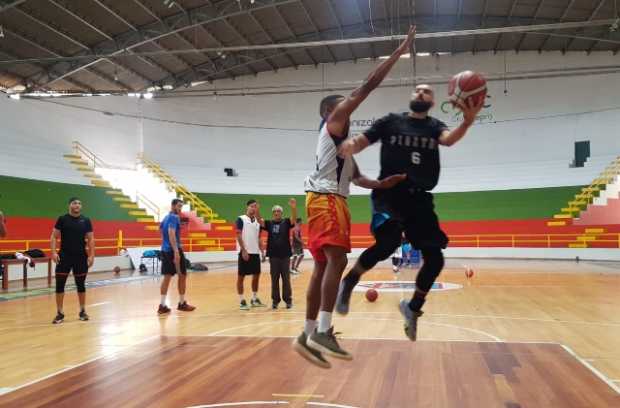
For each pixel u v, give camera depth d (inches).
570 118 1136.2
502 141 1173.1
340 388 176.4
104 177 1024.2
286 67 1220.5
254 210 389.1
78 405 161.9
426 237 130.1
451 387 175.6
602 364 207.2
